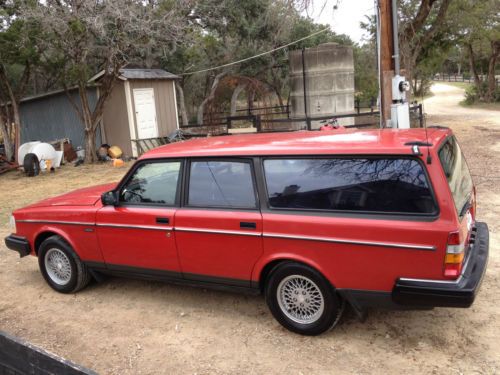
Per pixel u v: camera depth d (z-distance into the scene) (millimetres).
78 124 18906
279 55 26719
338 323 4301
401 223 3537
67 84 17125
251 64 26219
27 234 5508
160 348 4125
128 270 4875
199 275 4453
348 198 3777
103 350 4152
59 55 15477
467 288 3404
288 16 14016
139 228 4637
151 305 4969
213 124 19734
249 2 23922
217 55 26531
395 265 3584
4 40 14195
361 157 3760
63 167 16438
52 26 13484
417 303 3543
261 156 4105
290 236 3908
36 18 13320
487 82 37656
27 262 6617
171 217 4445
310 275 3912
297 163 3996
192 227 4344
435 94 51062
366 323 4281
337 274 3803
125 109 17672
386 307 3730
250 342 4113
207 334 4305
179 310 4809
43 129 19766
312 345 3988
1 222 9000
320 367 3684
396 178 3623
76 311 4949
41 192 12070
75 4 13469
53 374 2529
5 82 16375
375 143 3807
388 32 8922
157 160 4617
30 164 14711
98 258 5016
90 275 5316
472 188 4496
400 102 8656
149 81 18188
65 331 4531
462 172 4281
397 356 3764
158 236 4551
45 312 4973
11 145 17375
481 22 27953
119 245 4816
